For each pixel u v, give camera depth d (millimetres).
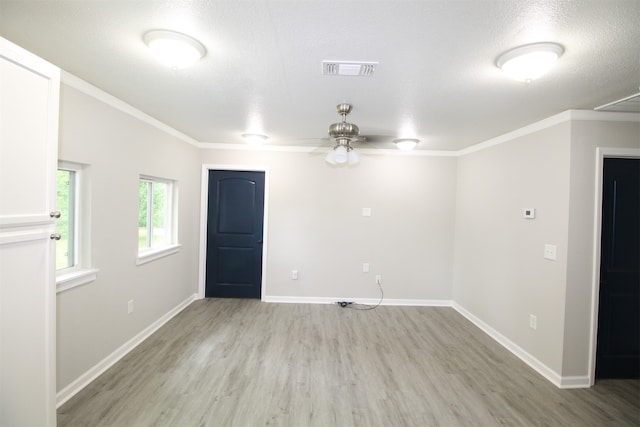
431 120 2814
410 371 2609
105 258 2467
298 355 2832
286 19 1330
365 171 4379
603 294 2537
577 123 2428
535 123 2811
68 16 1349
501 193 3316
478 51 1561
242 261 4438
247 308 4066
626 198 2510
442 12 1251
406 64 1724
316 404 2131
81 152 2176
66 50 1676
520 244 2992
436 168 4387
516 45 1498
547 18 1269
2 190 1264
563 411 2133
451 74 1835
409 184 4391
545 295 2650
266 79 1993
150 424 1887
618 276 2539
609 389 2408
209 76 1979
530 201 2871
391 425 1946
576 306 2447
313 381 2412
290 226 4379
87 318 2277
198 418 1953
